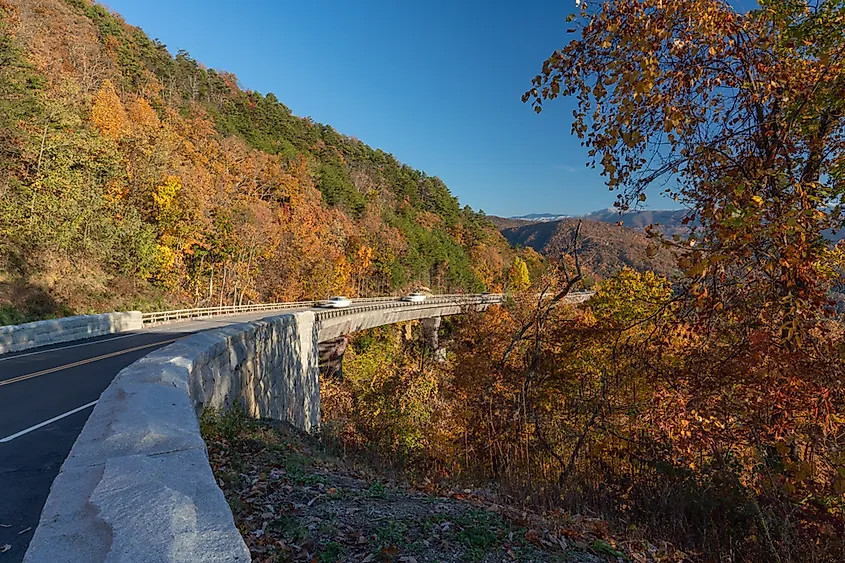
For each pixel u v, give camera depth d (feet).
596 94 17.81
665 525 24.36
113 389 15.65
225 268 167.94
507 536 15.97
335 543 13.25
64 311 81.97
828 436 17.88
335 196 306.96
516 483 28.78
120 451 10.35
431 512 17.42
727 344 21.68
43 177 94.12
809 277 15.84
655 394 25.36
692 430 22.33
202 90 334.24
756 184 15.90
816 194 16.84
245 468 19.34
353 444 44.52
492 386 44.70
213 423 23.84
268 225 190.08
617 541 19.63
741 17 17.76
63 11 207.41
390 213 354.95
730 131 19.31
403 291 277.23
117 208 118.21
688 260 16.97
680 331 22.03
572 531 18.21
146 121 176.45
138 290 109.50
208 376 28.12
